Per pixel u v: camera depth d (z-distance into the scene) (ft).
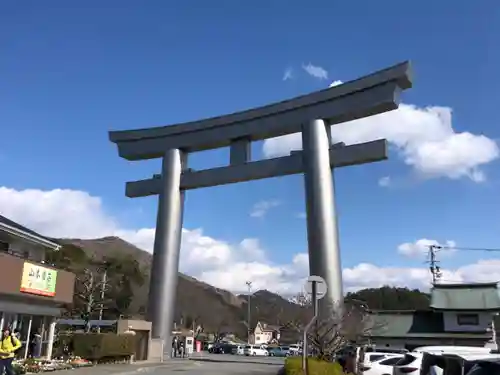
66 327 159.63
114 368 82.69
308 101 97.04
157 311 103.30
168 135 113.09
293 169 96.73
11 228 75.05
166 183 109.60
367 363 61.82
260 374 81.56
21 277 71.41
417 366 51.21
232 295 487.61
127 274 242.17
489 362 24.62
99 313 184.03
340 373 55.57
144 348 104.94
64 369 74.54
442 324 119.65
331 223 88.58
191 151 113.50
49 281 79.61
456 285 122.52
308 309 73.10
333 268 85.30
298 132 102.22
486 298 116.47
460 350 47.32
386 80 88.94
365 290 288.30
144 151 115.03
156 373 79.82
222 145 109.91
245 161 104.58
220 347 228.63
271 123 101.30
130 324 106.63
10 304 70.18
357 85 91.91
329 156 93.86
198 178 107.76
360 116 94.32
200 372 82.94
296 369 48.75
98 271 200.54
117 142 118.93
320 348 66.90
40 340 80.64
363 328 84.33
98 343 91.81
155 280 104.47
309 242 88.94
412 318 123.24
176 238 107.04
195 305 407.23
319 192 90.43
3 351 54.34
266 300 460.96
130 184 116.06
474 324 115.96
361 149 90.63
